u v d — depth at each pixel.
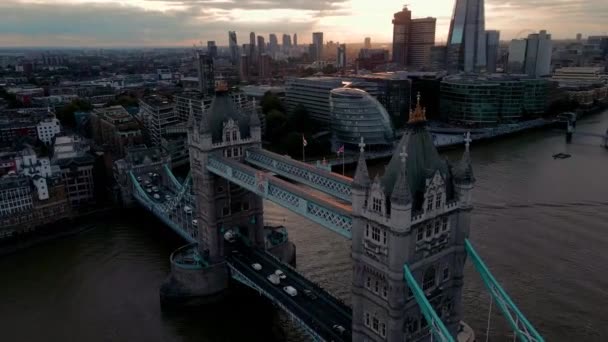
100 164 194.12
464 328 85.75
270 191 90.88
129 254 145.12
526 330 68.12
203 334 103.88
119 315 111.88
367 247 70.69
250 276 106.75
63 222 170.25
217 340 101.50
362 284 74.00
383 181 67.75
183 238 154.62
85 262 140.25
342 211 75.19
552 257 127.94
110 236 160.50
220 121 112.06
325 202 79.06
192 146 115.75
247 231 124.06
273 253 125.44
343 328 83.75
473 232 144.62
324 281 120.88
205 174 111.62
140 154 196.75
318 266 129.12
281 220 161.62
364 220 70.25
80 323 108.94
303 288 100.88
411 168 67.56
